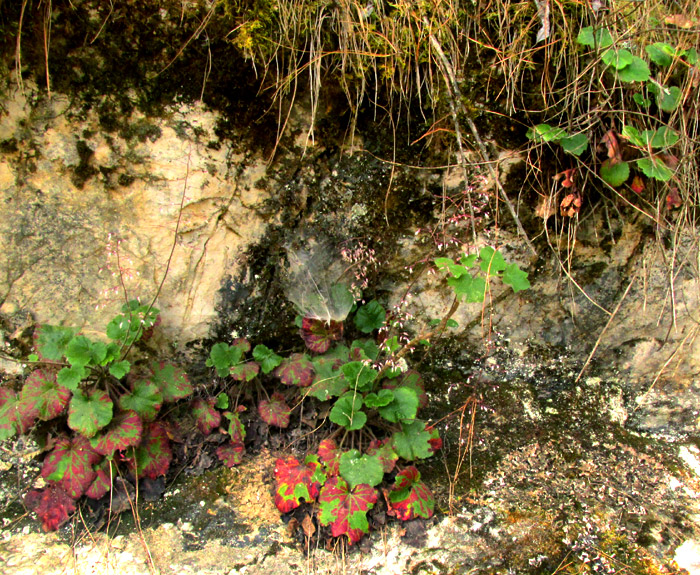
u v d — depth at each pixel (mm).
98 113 1713
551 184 2053
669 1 1938
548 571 1710
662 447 2273
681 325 2303
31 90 1636
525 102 1935
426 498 1826
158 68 1695
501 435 2211
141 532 1763
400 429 1951
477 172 2016
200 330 2102
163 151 1804
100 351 1758
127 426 1765
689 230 2104
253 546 1743
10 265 1833
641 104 1889
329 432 2088
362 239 2105
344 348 2152
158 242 1931
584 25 1892
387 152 1978
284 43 1740
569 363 2385
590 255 2221
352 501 1740
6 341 1937
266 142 1885
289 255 2080
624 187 2064
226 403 2062
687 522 1904
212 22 1667
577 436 2250
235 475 1974
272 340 2205
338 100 1871
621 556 1763
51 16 1563
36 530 1746
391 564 1708
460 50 1869
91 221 1847
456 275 1633
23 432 1758
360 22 1779
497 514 1885
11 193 1750
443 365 2381
